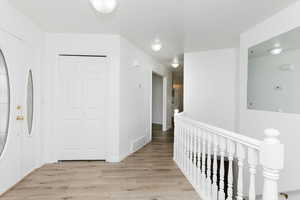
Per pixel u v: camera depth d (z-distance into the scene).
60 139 3.13
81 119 3.16
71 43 3.06
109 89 3.15
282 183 2.11
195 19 2.47
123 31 2.96
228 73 3.90
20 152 2.39
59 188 2.21
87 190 2.17
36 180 2.41
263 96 2.46
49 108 3.01
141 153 3.74
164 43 3.58
